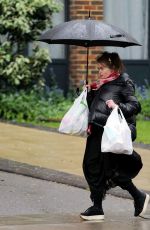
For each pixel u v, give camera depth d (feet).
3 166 65.41
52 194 57.26
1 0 92.27
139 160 48.44
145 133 85.10
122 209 53.57
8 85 94.73
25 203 54.08
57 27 50.06
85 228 43.88
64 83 104.68
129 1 108.47
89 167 48.39
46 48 96.89
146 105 97.76
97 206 48.26
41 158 69.26
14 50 95.35
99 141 48.08
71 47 102.53
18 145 75.20
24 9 92.17
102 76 48.65
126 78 48.32
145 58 108.99
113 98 47.91
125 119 48.08
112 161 48.14
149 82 108.47
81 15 101.35
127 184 48.67
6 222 45.98
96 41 49.57
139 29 109.09
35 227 43.52
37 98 94.89
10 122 90.07
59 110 95.14
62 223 45.75
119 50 107.96
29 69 93.81
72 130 48.67
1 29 93.76
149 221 47.34
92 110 48.14
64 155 71.05
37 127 87.20
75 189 59.11
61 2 104.42
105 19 107.76
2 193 56.85
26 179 61.87
